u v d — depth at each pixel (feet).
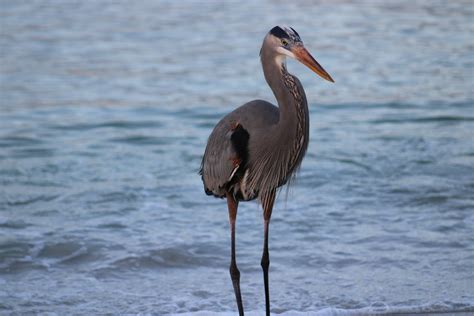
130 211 41.78
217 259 35.22
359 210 41.42
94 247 36.19
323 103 68.23
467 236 37.37
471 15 113.60
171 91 72.49
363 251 35.68
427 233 37.83
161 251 35.65
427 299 30.27
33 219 40.45
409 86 73.77
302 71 81.41
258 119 26.89
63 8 117.91
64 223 39.78
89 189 45.52
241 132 27.04
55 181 47.21
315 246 36.47
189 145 55.98
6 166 50.39
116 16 111.86
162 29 102.42
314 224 39.42
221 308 29.96
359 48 91.35
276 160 26.55
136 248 36.01
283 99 25.91
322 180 46.42
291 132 26.04
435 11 117.19
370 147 53.72
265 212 27.81
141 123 62.18
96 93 71.87
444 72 79.46
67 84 74.90
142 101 69.05
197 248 36.22
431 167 48.75
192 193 44.86
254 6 119.96
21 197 44.14
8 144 56.08
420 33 100.58
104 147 55.42
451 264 33.88
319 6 119.85
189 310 29.81
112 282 32.76
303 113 26.00
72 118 63.62
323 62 84.33
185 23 106.63
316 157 51.39
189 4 121.90
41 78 77.05
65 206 42.60
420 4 123.24
